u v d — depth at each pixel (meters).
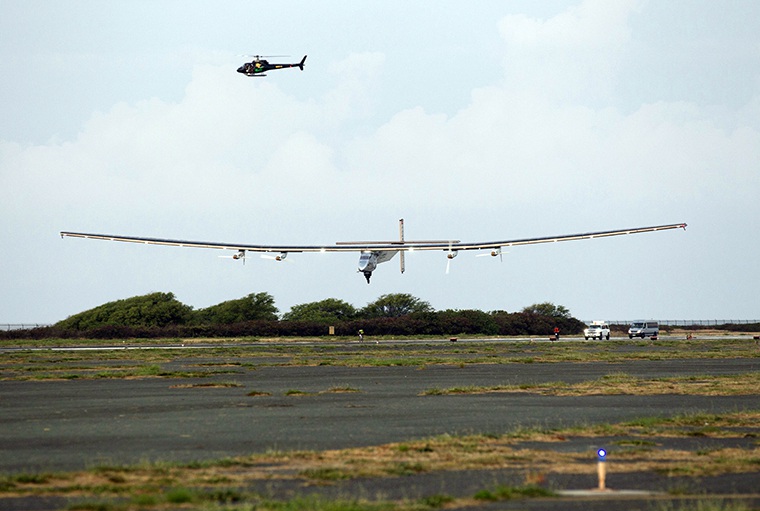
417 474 65.94
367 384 145.62
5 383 147.00
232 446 79.69
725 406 112.38
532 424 95.00
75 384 145.00
